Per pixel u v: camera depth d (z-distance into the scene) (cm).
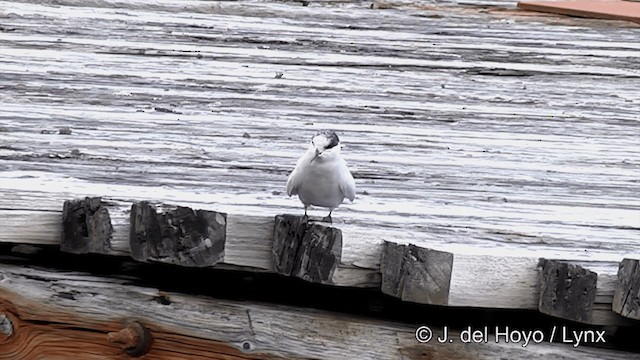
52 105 1268
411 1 1973
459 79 1537
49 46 1548
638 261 765
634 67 1658
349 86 1449
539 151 1224
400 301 908
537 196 1038
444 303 796
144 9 1827
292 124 1254
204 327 905
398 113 1342
